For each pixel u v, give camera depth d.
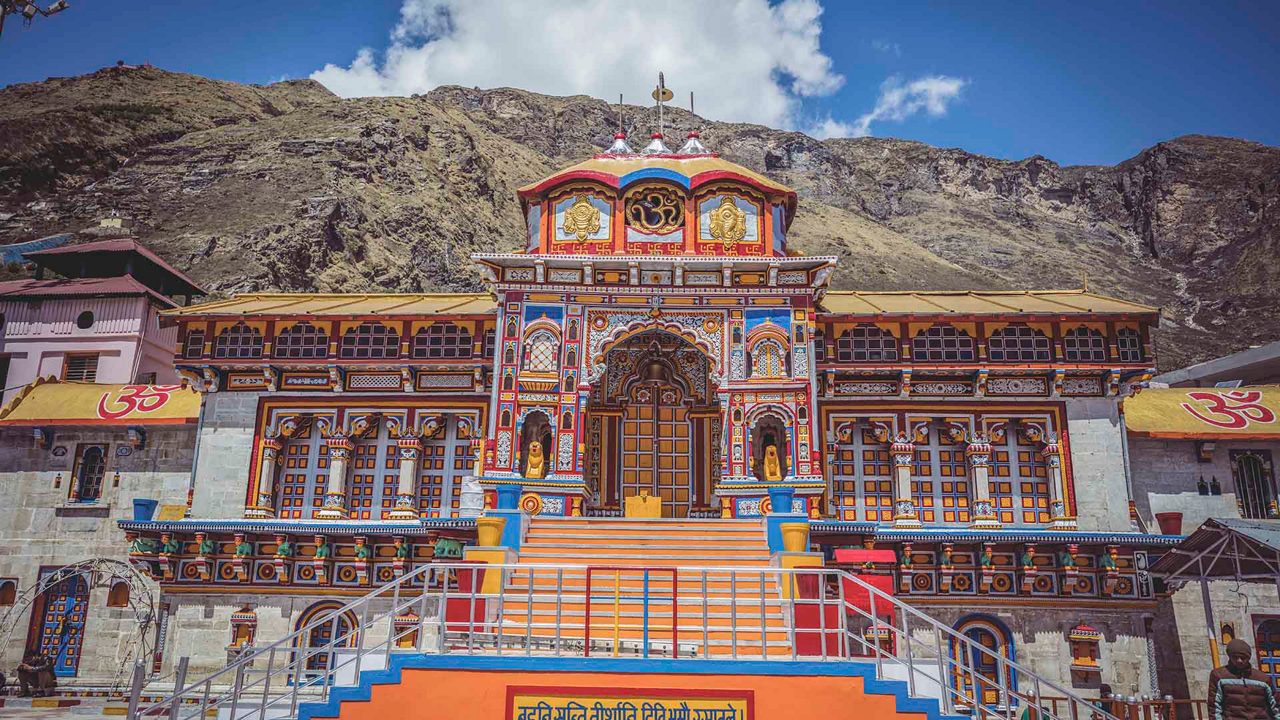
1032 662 22.95
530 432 22.89
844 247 136.12
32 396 28.17
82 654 25.47
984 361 24.38
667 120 183.00
